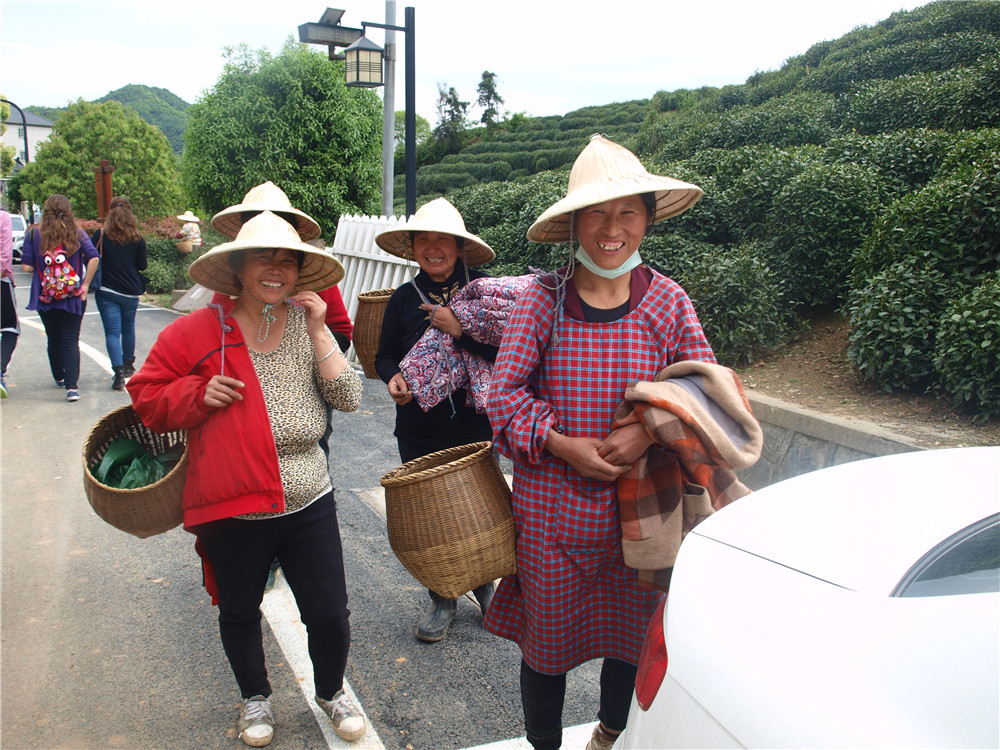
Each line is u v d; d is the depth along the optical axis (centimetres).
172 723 271
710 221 703
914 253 489
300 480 245
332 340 259
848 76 1310
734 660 125
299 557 251
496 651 321
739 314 558
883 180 666
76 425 635
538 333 211
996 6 1322
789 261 630
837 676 111
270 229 234
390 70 930
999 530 131
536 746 223
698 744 124
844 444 412
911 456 177
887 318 463
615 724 224
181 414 225
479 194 1012
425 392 302
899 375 458
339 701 262
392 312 336
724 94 1557
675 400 185
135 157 3272
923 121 874
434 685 296
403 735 266
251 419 231
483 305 287
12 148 5209
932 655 106
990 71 830
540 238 229
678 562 160
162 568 390
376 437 612
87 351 958
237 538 242
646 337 209
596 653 219
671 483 201
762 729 113
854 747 101
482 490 224
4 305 696
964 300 416
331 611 252
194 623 338
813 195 616
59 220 684
